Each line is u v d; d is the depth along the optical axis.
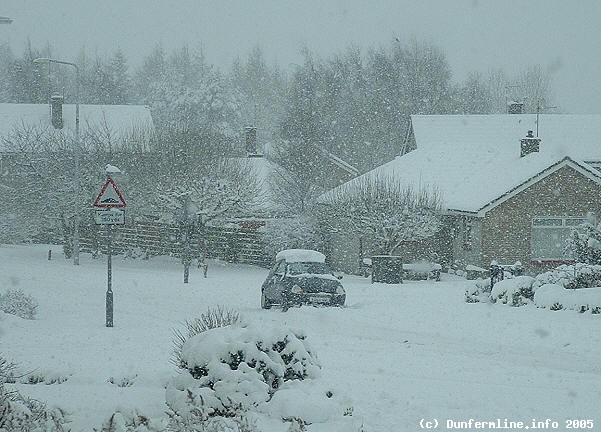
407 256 43.38
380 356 15.86
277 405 8.95
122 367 13.75
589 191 39.97
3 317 20.78
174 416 8.98
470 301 25.56
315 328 20.81
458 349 17.19
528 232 39.69
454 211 41.16
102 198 20.88
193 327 14.78
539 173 39.38
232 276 40.19
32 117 67.06
